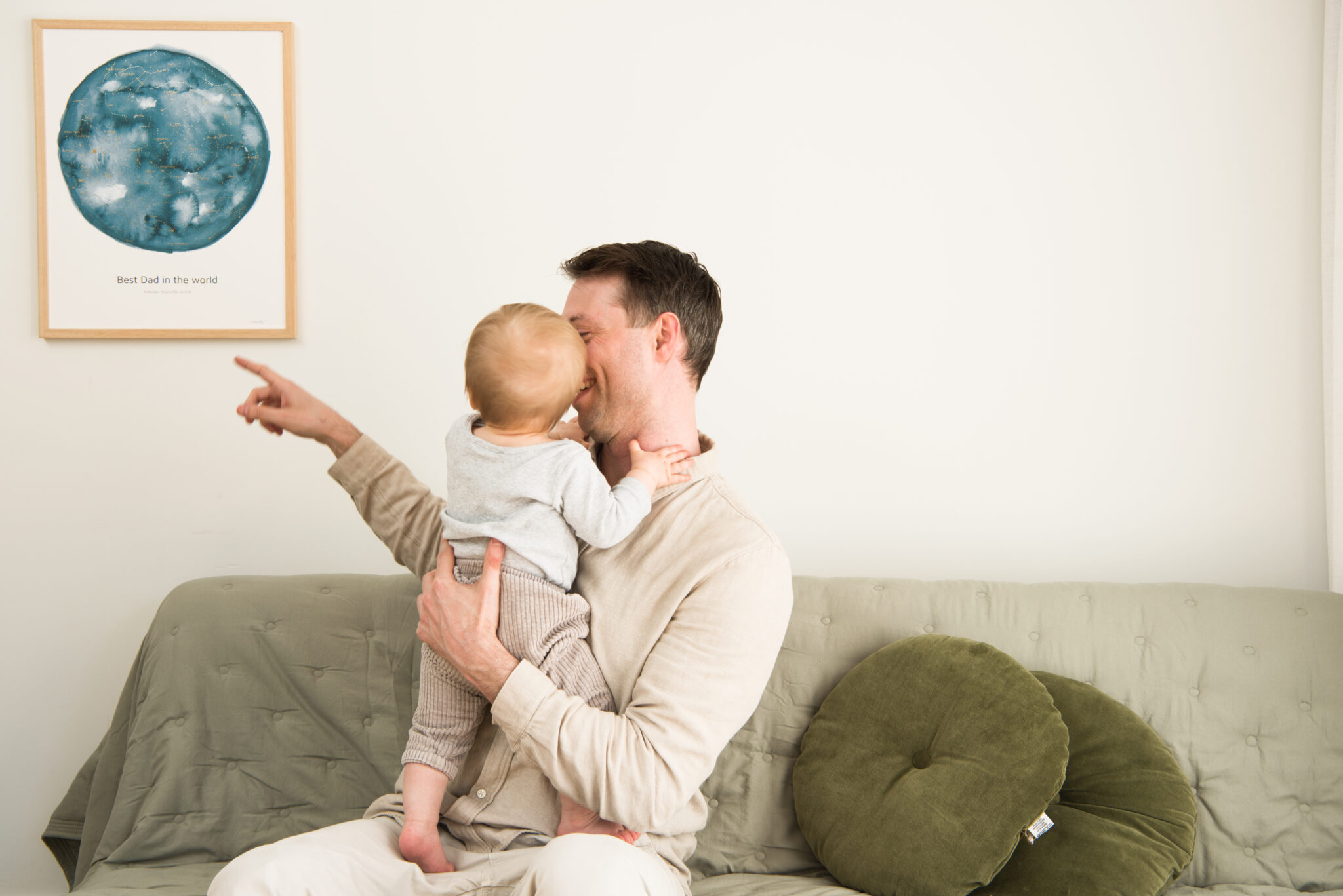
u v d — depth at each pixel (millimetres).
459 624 1121
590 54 2018
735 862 1604
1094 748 1532
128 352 1965
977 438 2057
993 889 1425
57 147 1927
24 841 1958
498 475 1182
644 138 2027
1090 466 2053
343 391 2002
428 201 2008
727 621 1134
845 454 2057
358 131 1991
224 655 1701
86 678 1969
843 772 1547
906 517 2061
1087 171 2045
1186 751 1633
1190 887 1567
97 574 1970
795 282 2045
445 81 2004
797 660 1703
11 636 1958
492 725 1221
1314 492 2029
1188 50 2035
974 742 1478
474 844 1167
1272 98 2025
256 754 1672
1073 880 1396
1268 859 1576
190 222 1948
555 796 1169
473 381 1182
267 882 984
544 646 1128
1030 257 2051
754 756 1660
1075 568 2053
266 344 1988
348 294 1997
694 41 2027
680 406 1292
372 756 1682
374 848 1107
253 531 1997
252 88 1953
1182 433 2045
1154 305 2043
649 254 1271
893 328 2051
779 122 2037
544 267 2021
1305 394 2027
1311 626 1707
